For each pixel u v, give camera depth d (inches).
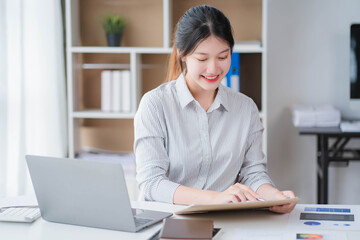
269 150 128.3
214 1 123.2
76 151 121.6
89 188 49.0
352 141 125.7
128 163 116.6
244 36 123.3
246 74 121.4
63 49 123.8
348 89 124.3
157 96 66.0
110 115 116.3
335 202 127.9
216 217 53.6
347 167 126.8
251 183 65.8
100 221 49.9
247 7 122.6
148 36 125.9
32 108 113.5
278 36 124.6
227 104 67.3
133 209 55.5
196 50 59.5
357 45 112.7
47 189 51.6
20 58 108.3
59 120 117.5
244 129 68.1
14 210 55.5
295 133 127.1
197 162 65.9
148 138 64.1
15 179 108.3
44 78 114.8
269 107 126.6
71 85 116.1
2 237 48.1
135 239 46.8
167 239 44.9
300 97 125.6
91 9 126.3
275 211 54.6
